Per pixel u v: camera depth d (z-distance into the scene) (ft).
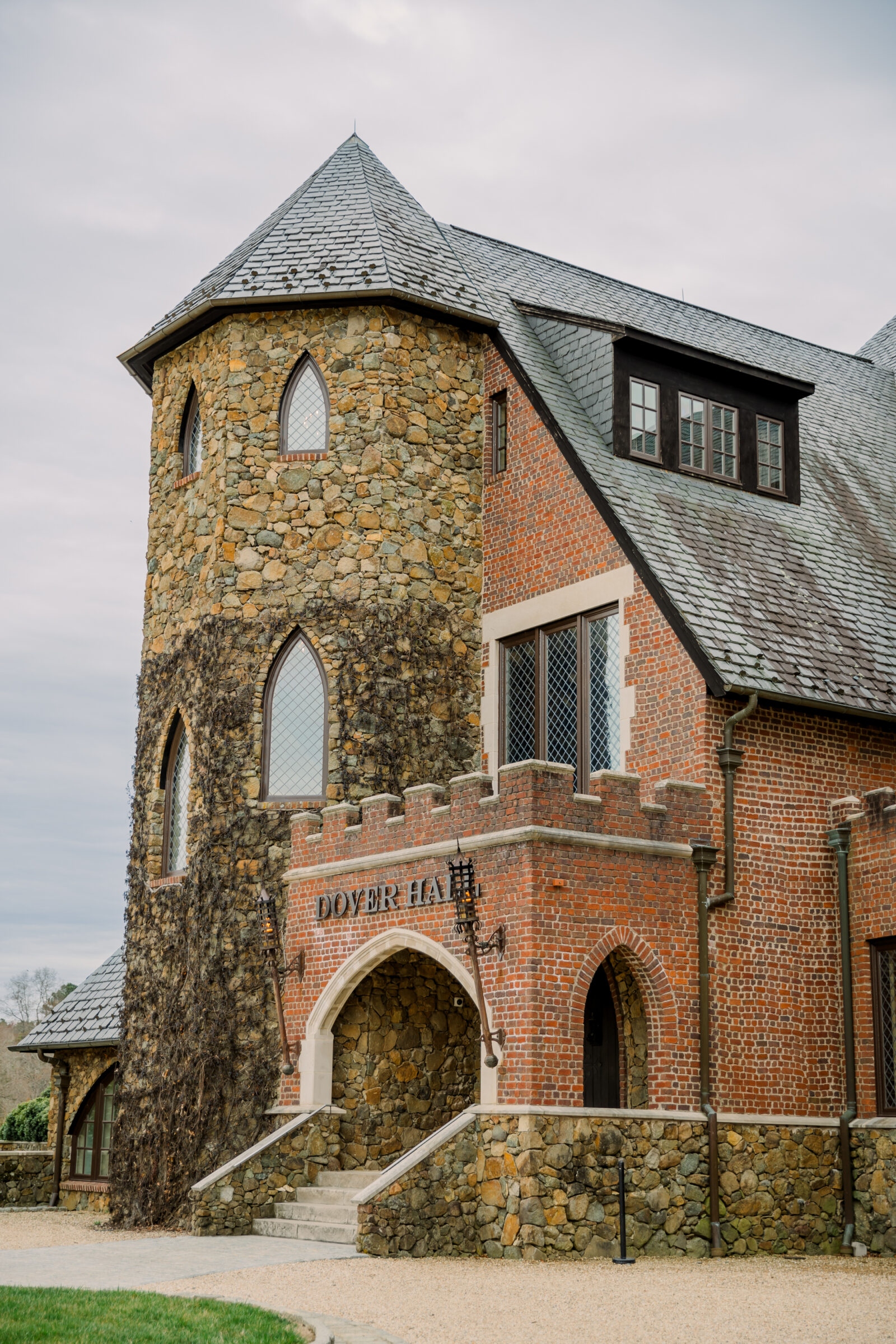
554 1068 45.11
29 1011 196.03
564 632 59.41
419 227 68.90
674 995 48.55
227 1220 50.16
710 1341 31.94
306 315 63.26
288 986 55.77
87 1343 29.22
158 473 67.41
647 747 53.88
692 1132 47.80
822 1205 50.31
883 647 59.62
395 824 52.13
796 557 61.87
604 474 58.80
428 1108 55.21
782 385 66.39
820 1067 51.85
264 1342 29.53
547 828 46.29
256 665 60.18
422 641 61.05
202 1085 56.08
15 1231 56.18
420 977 56.08
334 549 60.80
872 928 52.03
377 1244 43.47
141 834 64.03
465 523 63.46
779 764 53.47
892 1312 35.73
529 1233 43.39
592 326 62.95
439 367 64.08
